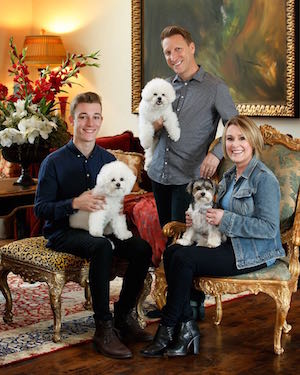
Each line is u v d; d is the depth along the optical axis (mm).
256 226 3162
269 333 3592
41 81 4559
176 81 3863
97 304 3309
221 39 5473
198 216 3318
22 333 3576
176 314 3234
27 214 5324
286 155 3473
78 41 6684
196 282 3281
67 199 3475
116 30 6336
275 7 5070
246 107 5324
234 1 5344
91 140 3514
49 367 3160
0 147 4465
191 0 5660
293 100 5020
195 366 3174
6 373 3094
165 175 3783
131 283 3471
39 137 4359
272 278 3230
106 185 3330
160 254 4656
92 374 3090
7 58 6930
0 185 4488
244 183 3268
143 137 3928
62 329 3633
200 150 3744
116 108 6438
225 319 3811
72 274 3438
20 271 3566
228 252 3215
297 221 3273
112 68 6414
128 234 3506
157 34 5934
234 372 3111
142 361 3229
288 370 3131
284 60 5047
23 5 7016
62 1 6770
